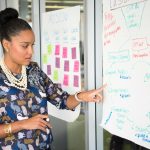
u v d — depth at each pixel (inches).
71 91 80.2
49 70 92.1
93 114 74.2
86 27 72.4
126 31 61.0
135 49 58.9
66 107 69.2
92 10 71.6
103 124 69.7
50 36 90.1
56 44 86.8
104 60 68.2
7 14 60.5
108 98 67.5
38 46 98.9
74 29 77.1
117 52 63.8
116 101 65.0
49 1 94.7
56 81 88.0
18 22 59.3
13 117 60.6
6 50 61.4
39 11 98.8
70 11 78.4
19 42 58.8
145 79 56.9
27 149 61.4
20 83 62.1
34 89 63.5
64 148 93.5
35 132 62.0
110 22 65.5
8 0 127.1
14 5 123.2
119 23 62.7
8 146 60.0
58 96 68.2
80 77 76.4
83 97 66.5
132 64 59.9
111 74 66.1
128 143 67.2
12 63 62.0
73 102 67.9
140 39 57.6
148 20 55.6
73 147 88.7
